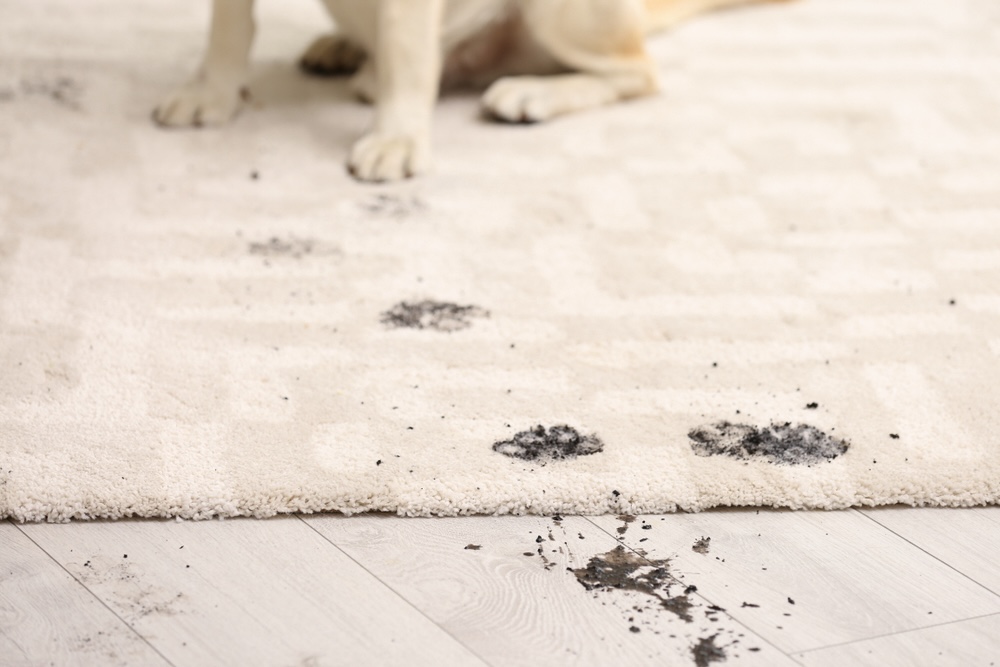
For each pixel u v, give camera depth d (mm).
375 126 2125
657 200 2008
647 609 1163
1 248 1726
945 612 1183
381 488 1279
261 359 1497
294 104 2344
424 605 1155
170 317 1580
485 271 1750
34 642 1088
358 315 1613
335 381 1460
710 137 2281
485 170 2098
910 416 1445
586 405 1439
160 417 1372
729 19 3039
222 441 1336
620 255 1817
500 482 1298
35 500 1243
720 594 1188
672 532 1269
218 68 2238
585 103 2389
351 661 1083
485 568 1206
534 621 1142
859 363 1552
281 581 1177
